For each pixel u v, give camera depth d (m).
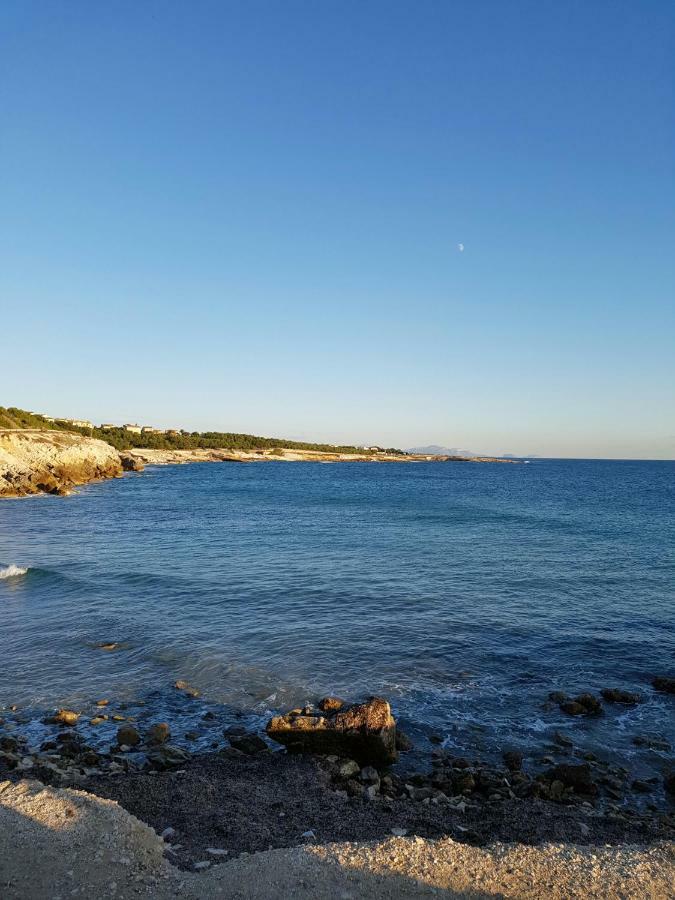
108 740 11.30
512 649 16.66
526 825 8.32
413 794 9.39
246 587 23.31
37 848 6.94
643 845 7.62
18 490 70.44
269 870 6.75
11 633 17.52
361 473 148.50
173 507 57.34
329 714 11.59
